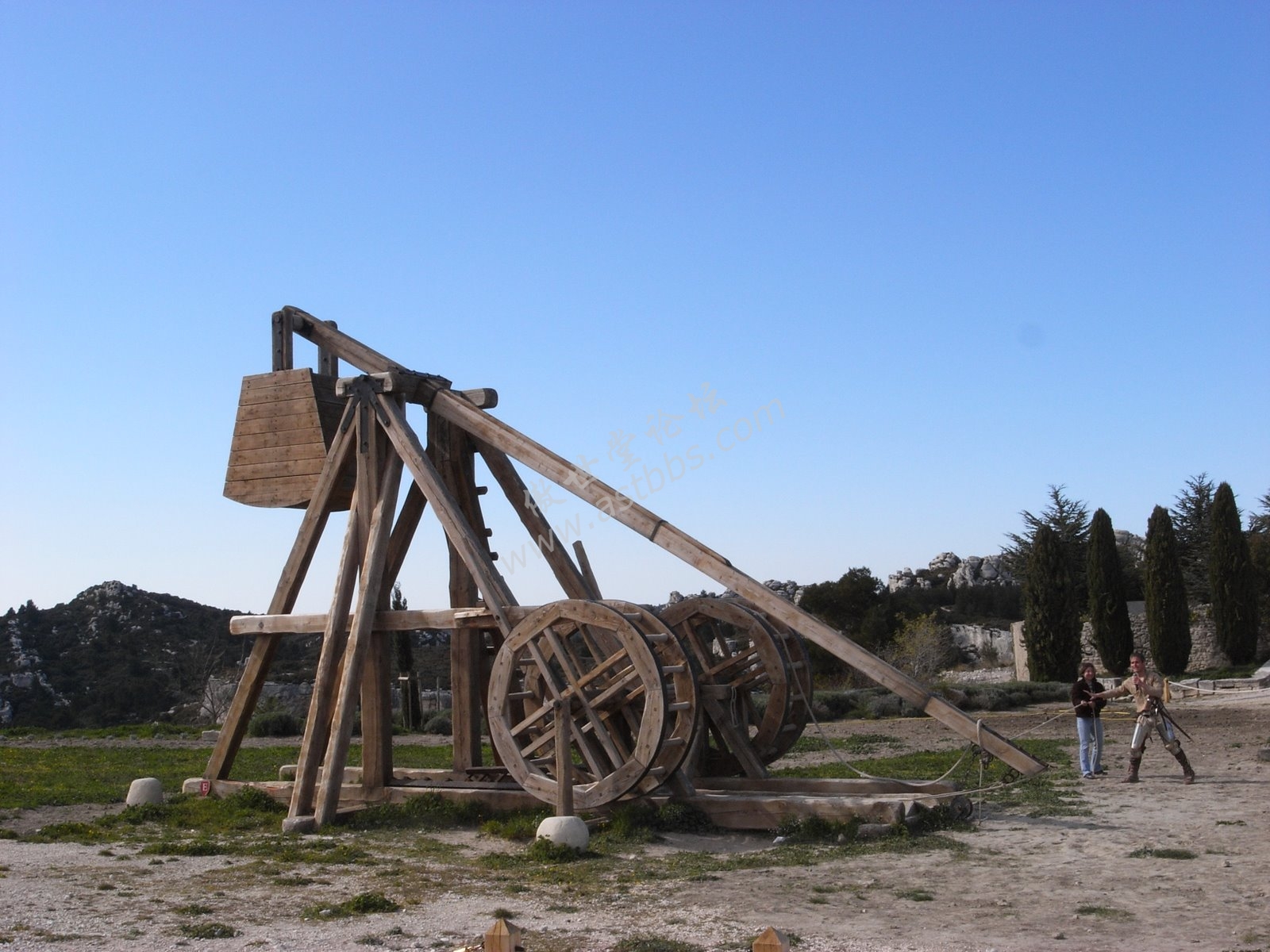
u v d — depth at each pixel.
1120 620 48.88
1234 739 22.00
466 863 10.92
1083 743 16.64
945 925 8.09
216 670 62.59
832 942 7.59
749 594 13.26
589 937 7.84
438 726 32.34
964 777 17.23
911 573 91.50
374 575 14.36
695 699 12.77
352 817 13.81
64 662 71.38
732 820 12.63
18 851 11.52
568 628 13.21
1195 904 8.61
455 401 15.52
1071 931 7.84
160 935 7.83
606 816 13.03
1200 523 61.81
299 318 16.42
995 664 59.47
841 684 48.94
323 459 15.55
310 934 7.93
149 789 14.98
